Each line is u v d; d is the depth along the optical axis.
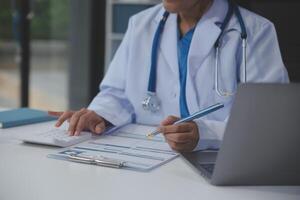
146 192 0.70
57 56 3.98
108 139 1.10
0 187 0.71
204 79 1.26
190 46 1.29
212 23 1.30
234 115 0.68
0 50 3.82
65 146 1.00
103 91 1.40
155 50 1.34
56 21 3.87
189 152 0.98
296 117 0.67
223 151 0.71
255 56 1.24
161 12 1.41
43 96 3.89
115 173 0.80
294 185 0.75
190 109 1.26
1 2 3.70
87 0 3.46
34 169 0.81
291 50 1.53
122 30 2.99
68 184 0.73
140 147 1.01
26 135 1.07
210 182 0.75
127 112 1.34
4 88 3.86
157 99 1.32
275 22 1.54
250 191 0.72
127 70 1.38
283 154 0.71
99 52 3.47
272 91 0.66
